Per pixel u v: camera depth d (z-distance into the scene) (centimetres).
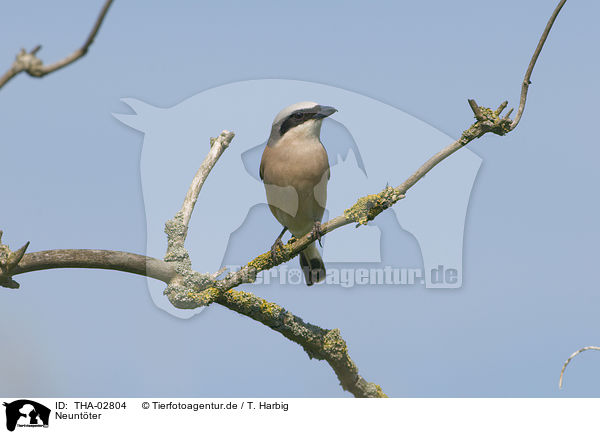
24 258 564
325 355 630
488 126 539
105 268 582
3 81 272
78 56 278
